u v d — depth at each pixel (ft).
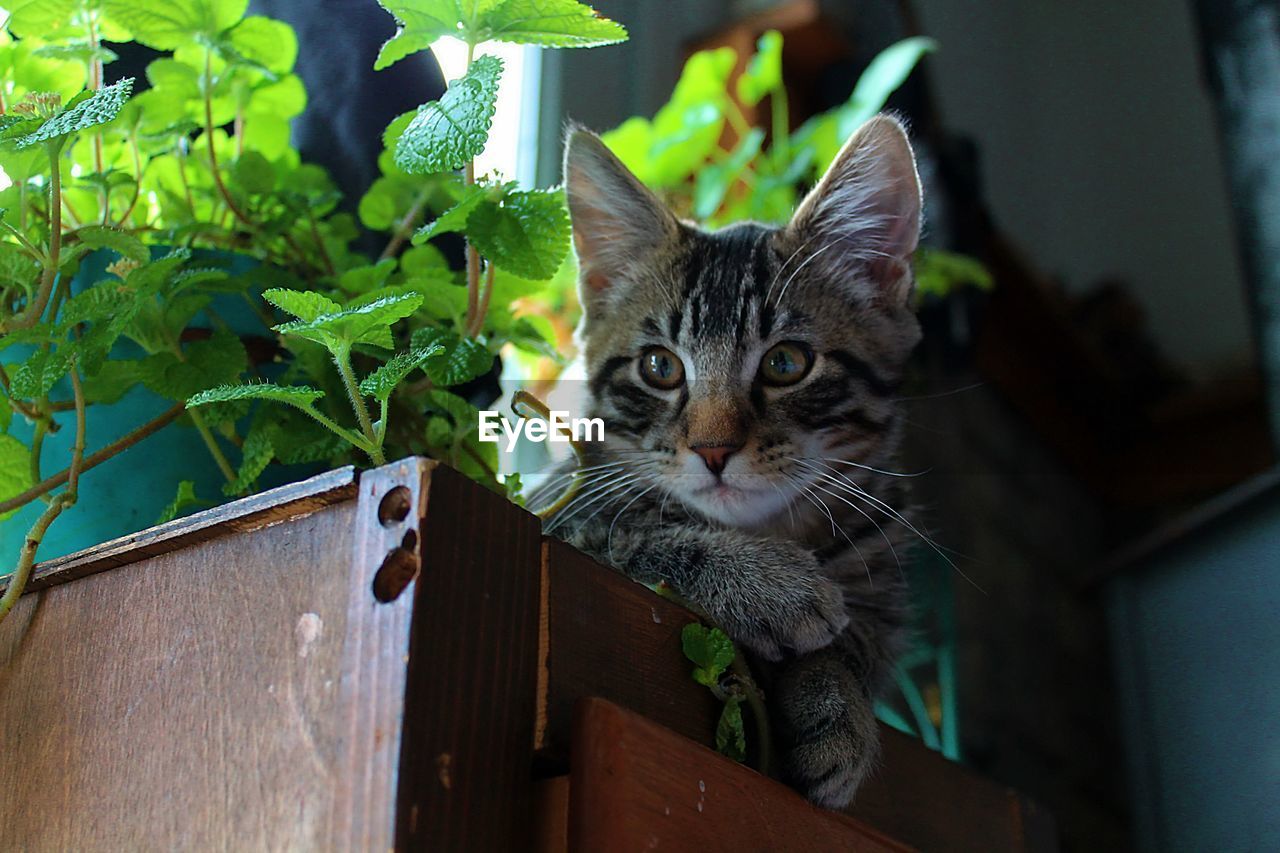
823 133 1.98
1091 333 2.91
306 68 1.45
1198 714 2.06
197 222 1.31
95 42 1.30
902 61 1.96
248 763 0.92
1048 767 2.37
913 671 2.20
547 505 1.42
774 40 2.04
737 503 1.42
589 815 0.92
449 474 0.91
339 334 1.02
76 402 1.13
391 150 1.25
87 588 1.03
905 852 1.17
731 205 2.08
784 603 1.22
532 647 0.97
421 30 1.16
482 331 1.32
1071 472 2.97
